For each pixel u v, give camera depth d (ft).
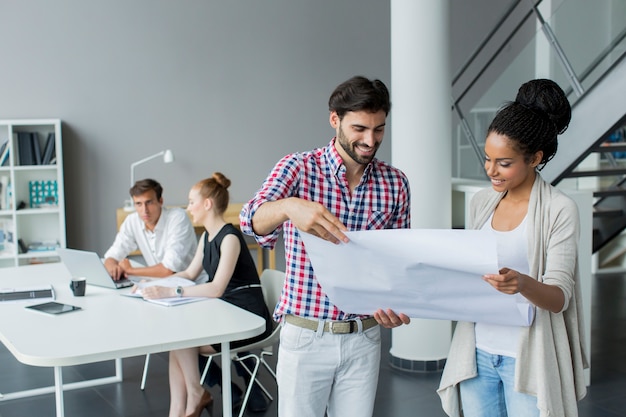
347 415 7.39
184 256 13.60
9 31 20.36
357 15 23.79
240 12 22.52
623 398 13.28
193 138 22.40
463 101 19.80
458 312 6.50
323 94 23.66
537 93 6.55
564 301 6.31
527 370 6.60
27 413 13.07
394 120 14.52
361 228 7.24
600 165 20.75
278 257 23.32
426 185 14.28
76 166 21.30
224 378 9.43
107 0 21.18
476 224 7.15
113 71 21.42
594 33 16.08
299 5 23.12
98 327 9.43
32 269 14.03
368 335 7.25
